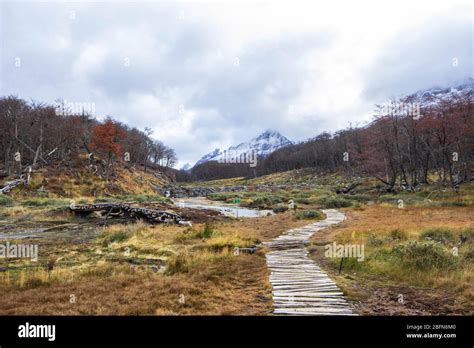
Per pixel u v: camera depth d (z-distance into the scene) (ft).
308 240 66.03
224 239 61.82
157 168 444.96
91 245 67.15
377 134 206.90
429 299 32.83
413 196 155.84
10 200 143.84
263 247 60.39
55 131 229.45
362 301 32.89
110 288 36.60
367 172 221.25
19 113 224.53
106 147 230.27
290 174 451.53
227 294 35.32
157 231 78.54
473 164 218.18
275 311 30.17
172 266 45.85
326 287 36.96
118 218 116.16
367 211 113.80
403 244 46.39
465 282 34.99
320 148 446.60
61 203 144.97
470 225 63.62
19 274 43.09
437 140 186.60
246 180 502.79
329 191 219.41
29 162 226.17
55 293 34.86
